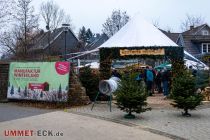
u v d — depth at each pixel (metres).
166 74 22.86
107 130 12.23
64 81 18.94
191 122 14.02
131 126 13.12
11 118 14.70
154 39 22.41
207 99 20.42
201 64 31.41
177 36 56.53
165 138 11.20
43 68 19.72
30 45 47.44
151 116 15.31
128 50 21.98
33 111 16.95
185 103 15.27
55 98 19.00
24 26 44.38
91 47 73.62
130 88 14.82
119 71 24.62
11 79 20.89
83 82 20.27
